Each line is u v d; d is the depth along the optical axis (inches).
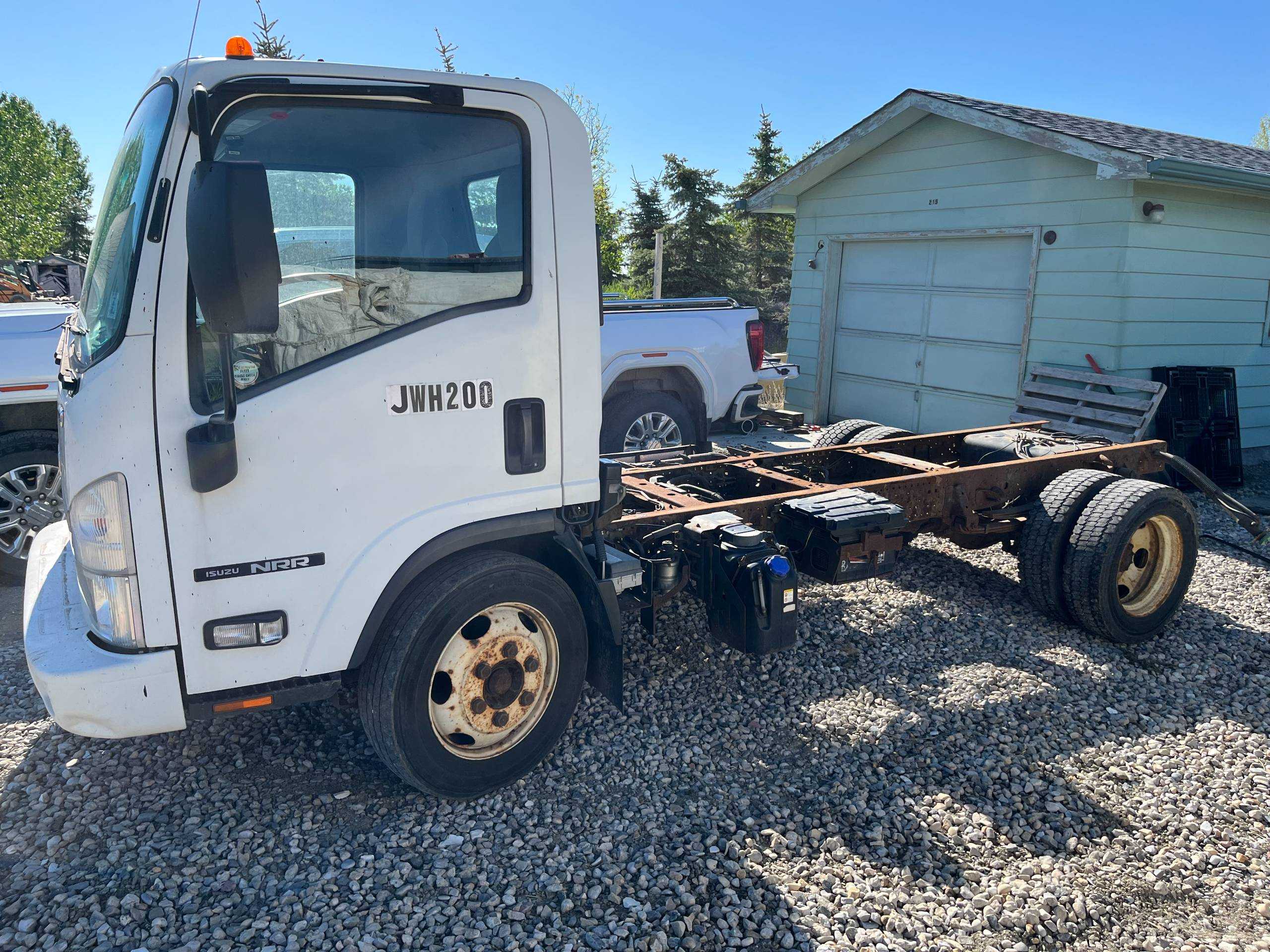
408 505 116.6
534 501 126.4
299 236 106.3
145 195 101.0
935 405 408.5
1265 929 108.7
